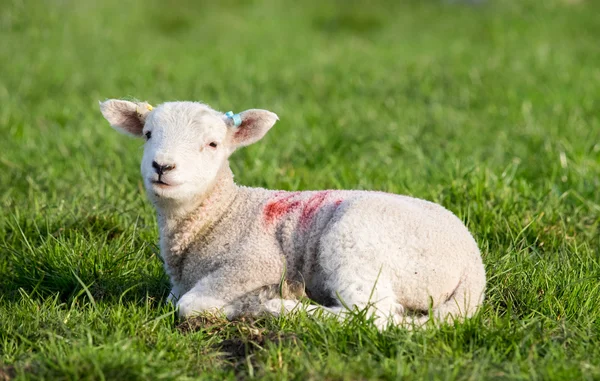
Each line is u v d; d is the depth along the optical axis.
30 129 12.86
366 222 6.32
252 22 24.86
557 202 9.03
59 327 6.18
